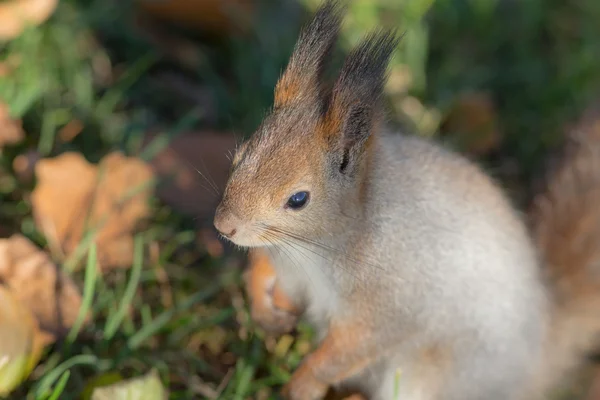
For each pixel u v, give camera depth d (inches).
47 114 80.3
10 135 79.4
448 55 84.7
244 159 75.5
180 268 79.3
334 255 76.1
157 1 83.7
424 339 77.0
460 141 82.4
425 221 76.5
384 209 76.2
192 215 79.8
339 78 75.2
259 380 77.8
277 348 78.5
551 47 85.4
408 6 84.4
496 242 77.2
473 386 77.5
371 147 75.7
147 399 75.6
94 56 82.7
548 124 83.3
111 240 78.7
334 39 75.7
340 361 76.9
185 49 83.7
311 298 77.3
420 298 76.6
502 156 82.8
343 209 75.8
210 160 80.3
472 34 85.1
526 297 77.7
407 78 83.5
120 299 78.3
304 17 84.7
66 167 78.7
